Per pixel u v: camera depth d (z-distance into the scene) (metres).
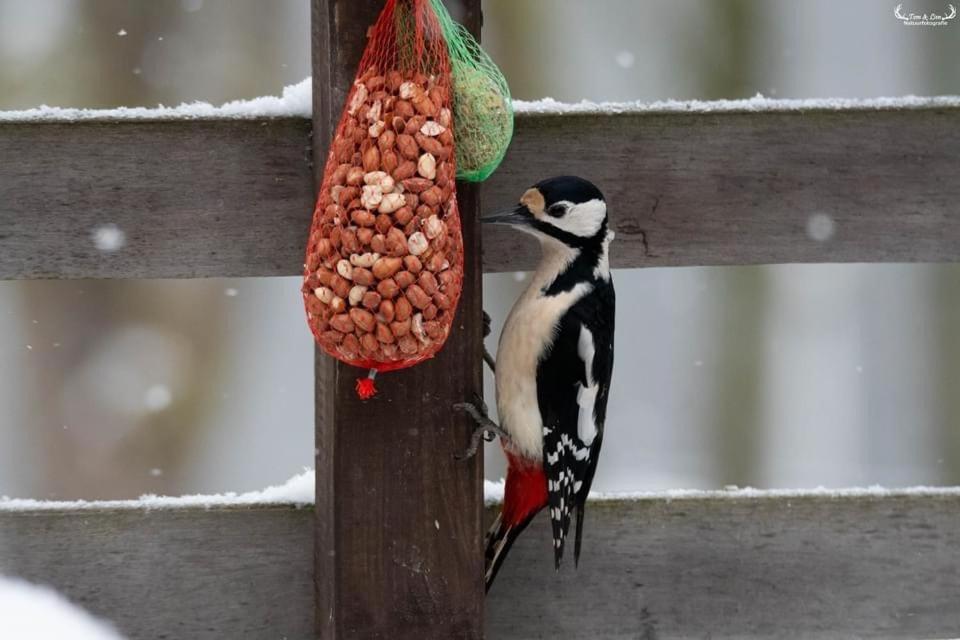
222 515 7.75
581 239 7.91
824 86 17.02
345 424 7.32
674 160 7.85
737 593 8.11
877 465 17.66
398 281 6.64
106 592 7.66
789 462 17.66
